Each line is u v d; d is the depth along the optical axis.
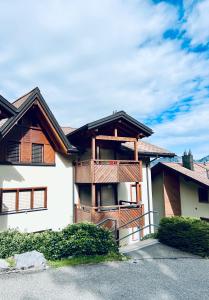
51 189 16.41
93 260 9.73
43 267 8.74
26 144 15.36
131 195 20.25
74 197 17.59
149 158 21.36
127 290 7.34
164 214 23.61
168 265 9.62
